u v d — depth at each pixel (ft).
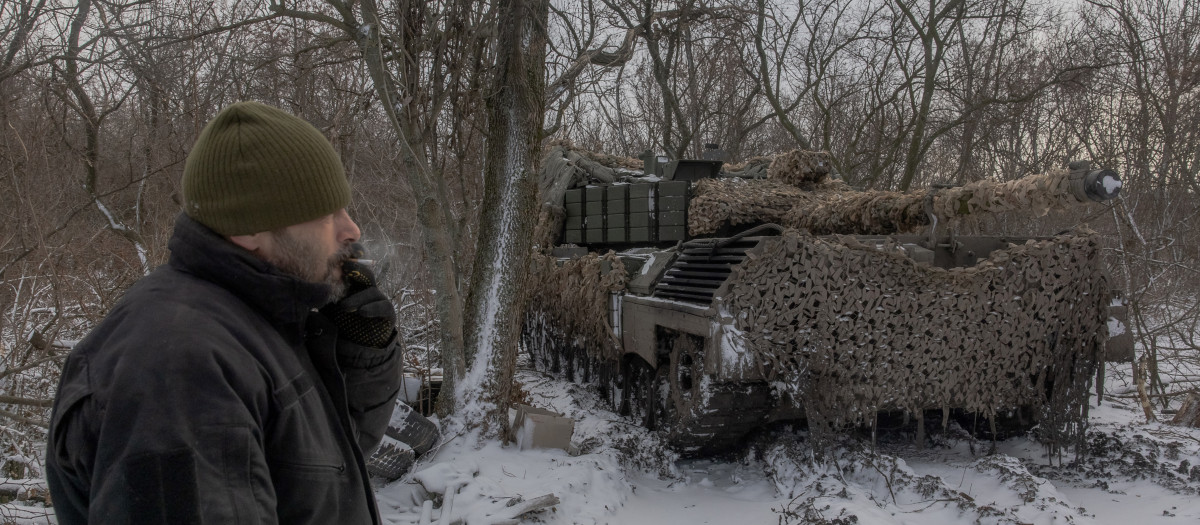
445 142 20.33
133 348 4.23
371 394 6.39
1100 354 19.79
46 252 19.04
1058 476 19.15
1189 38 38.09
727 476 20.12
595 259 27.37
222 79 20.53
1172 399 29.04
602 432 22.40
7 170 20.20
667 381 22.34
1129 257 31.24
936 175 63.31
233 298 4.85
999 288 18.81
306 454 4.96
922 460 20.51
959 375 18.92
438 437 18.40
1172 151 36.68
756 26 48.65
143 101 22.59
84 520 4.73
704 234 25.14
